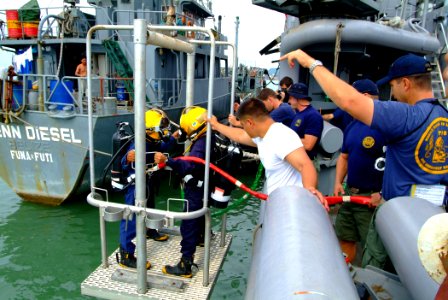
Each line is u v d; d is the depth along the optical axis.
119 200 6.90
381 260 2.08
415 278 1.37
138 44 2.29
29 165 6.61
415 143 1.68
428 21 8.80
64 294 4.11
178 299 2.66
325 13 7.10
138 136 2.42
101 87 6.45
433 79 6.69
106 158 6.47
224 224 3.55
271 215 1.44
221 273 4.43
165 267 3.02
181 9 10.77
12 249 5.10
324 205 1.67
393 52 8.00
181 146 7.50
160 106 7.75
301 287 0.97
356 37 6.76
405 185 1.78
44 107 6.29
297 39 7.13
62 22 8.29
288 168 2.25
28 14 8.74
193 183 2.88
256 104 2.29
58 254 4.98
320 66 1.66
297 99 3.72
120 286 2.79
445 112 1.71
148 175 3.24
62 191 6.55
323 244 1.19
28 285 4.27
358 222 2.96
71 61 9.35
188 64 3.34
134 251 3.19
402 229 1.53
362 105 1.59
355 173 2.99
